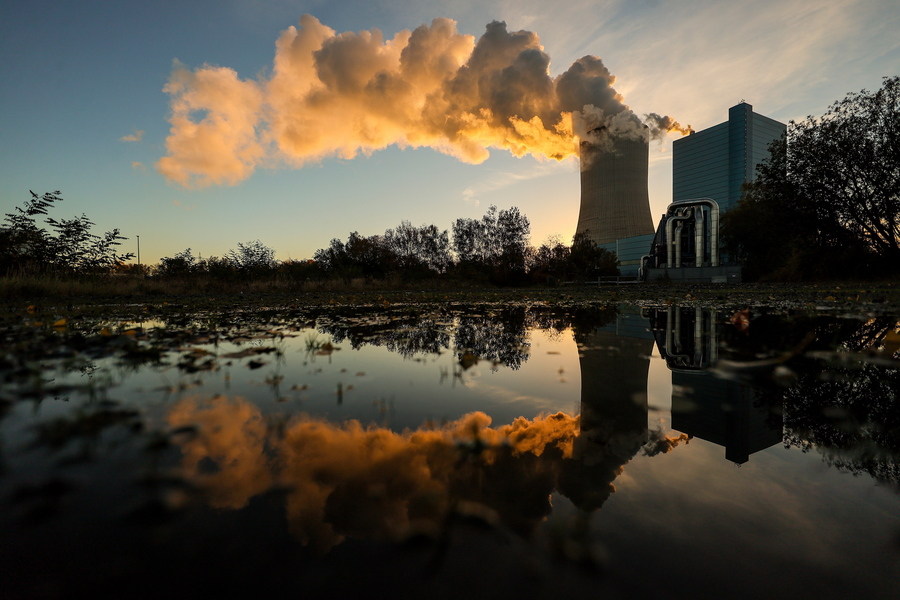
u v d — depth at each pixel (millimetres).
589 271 29047
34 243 9914
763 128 78438
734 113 77000
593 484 788
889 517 684
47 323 4098
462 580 516
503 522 658
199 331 3465
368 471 836
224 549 578
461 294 11422
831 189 16859
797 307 5387
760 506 714
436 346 2693
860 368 1889
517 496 744
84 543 590
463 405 1352
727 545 604
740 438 1046
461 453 930
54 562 545
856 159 16000
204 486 767
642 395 1480
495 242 26188
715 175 80812
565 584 515
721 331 3295
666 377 1765
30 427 1097
